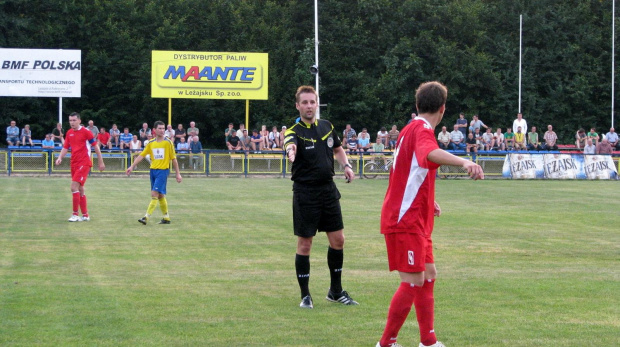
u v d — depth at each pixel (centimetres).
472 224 1970
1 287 1091
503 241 1645
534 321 917
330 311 970
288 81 5997
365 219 2070
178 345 800
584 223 2009
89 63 5731
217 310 964
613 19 5975
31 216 2053
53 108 5784
